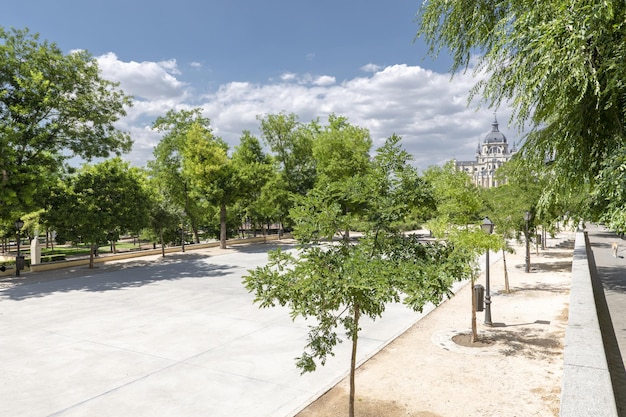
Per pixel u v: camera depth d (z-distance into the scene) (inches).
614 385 315.9
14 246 1883.6
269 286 218.4
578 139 354.6
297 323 506.9
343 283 199.0
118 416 277.9
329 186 249.6
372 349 399.5
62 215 919.7
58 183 1023.6
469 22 376.5
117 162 1042.7
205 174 1450.5
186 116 1670.8
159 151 1626.5
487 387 300.5
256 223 2252.7
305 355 241.3
